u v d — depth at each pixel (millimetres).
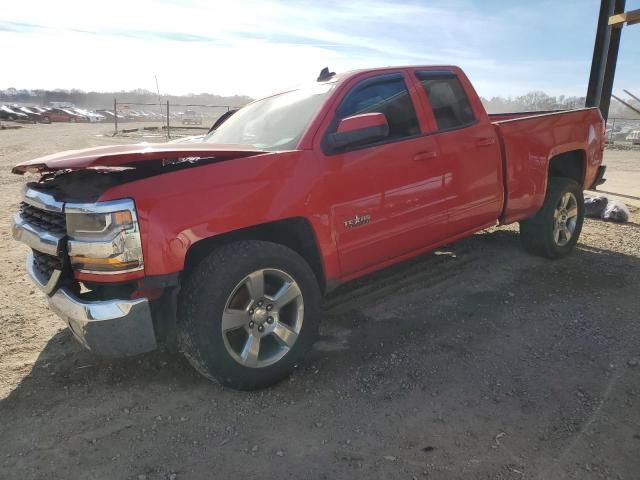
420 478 2262
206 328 2713
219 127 4465
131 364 3289
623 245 5785
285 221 3137
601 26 9797
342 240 3311
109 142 21469
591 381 2998
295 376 3145
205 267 2771
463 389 2953
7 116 46406
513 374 3100
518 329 3695
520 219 4762
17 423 2713
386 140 3602
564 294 4324
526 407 2760
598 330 3646
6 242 6125
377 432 2594
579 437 2500
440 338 3590
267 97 4320
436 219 3912
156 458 2438
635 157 16656
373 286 4594
